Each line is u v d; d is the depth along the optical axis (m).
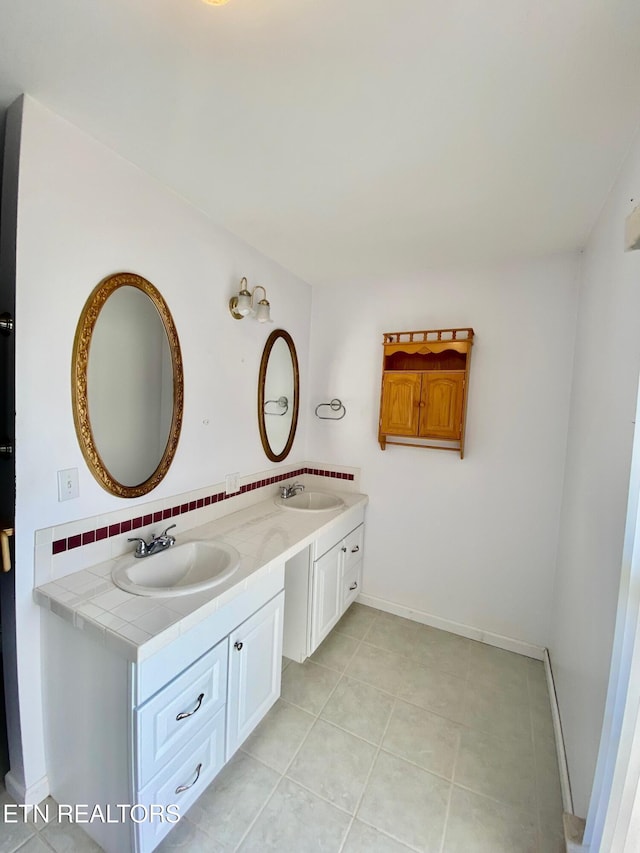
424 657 2.17
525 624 2.23
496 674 2.06
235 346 2.09
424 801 1.38
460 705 1.83
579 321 1.96
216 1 0.79
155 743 1.08
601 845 0.92
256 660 1.53
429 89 1.03
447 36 0.87
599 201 1.54
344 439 2.74
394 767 1.50
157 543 1.59
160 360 1.65
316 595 2.04
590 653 1.28
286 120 1.18
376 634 2.38
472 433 2.31
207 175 1.51
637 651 0.83
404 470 2.53
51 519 1.28
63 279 1.26
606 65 0.92
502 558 2.27
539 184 1.46
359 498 2.59
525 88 1.01
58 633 1.21
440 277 2.38
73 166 1.26
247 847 1.21
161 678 1.09
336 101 1.09
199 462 1.90
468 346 2.18
